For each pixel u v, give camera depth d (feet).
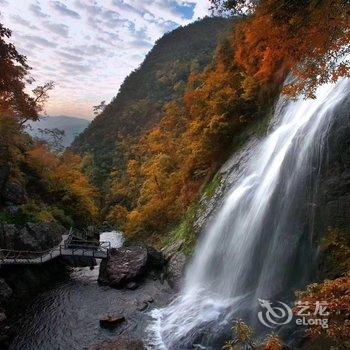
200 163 97.50
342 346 21.27
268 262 46.34
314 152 43.86
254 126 79.51
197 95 105.60
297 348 32.35
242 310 45.32
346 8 25.36
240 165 72.08
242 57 86.79
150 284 73.15
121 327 54.70
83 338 52.85
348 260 34.78
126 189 214.28
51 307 65.26
